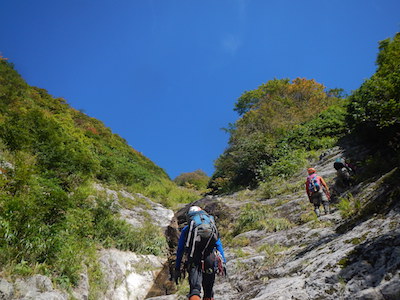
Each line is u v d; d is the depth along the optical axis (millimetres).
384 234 4438
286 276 5430
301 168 15805
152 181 22469
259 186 16359
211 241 3861
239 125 23500
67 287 6121
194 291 3564
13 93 18938
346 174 9781
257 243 8461
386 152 11352
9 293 4988
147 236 11039
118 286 7996
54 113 23094
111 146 25625
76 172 12234
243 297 5566
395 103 7809
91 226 9359
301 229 7883
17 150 10938
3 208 6309
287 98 28781
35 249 6180
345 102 21547
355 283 3793
